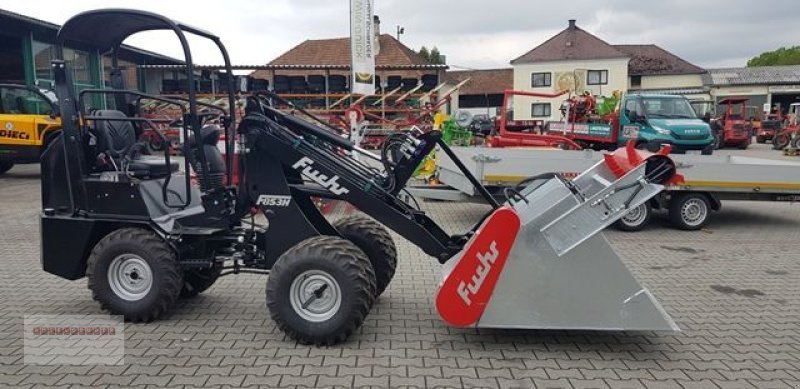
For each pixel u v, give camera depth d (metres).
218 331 4.70
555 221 4.23
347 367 4.07
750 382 3.95
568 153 9.39
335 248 4.31
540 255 4.24
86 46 5.37
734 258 7.36
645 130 16.86
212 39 4.94
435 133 4.68
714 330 4.89
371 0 16.42
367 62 16.66
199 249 4.96
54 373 3.98
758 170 8.82
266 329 4.75
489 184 8.69
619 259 4.25
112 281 4.82
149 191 4.98
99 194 4.88
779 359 4.33
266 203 4.70
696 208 9.04
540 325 4.30
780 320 5.15
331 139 4.79
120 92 4.84
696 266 6.96
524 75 51.56
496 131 18.41
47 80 19.53
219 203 4.88
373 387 3.80
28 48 18.64
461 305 4.28
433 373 4.01
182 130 5.08
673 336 4.73
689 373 4.07
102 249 4.76
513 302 4.29
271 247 4.75
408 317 5.04
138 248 4.69
